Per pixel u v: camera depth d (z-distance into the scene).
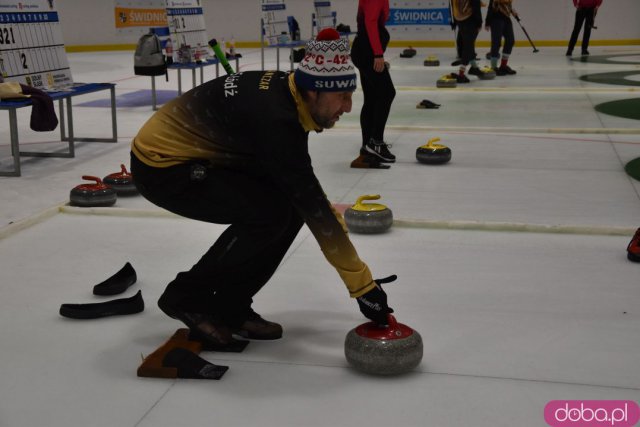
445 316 2.85
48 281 3.26
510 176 5.28
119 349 2.60
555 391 2.29
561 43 17.53
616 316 2.85
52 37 6.27
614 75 11.52
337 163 5.80
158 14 13.70
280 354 2.55
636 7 17.16
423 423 2.11
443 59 14.99
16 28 5.86
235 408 2.20
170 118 2.35
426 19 18.05
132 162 2.42
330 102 2.24
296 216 2.52
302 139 2.25
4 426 2.10
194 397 2.26
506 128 7.16
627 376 2.38
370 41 5.29
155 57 8.48
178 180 2.35
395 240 3.81
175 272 3.37
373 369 2.33
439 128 7.24
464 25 10.61
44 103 5.41
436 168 5.58
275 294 3.09
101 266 3.45
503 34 11.70
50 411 2.18
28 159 6.02
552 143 6.52
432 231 3.96
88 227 4.06
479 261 3.47
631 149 6.20
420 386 2.32
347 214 3.92
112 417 2.15
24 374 2.42
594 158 5.88
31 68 6.02
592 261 3.47
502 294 3.07
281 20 12.29
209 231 3.99
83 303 3.01
